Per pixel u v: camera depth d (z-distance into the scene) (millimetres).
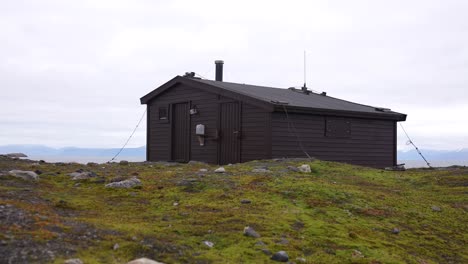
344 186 12617
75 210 8930
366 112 21891
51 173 13016
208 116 21516
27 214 7590
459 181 14617
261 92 22188
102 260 6160
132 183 11508
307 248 7836
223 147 20766
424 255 8664
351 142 21672
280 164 15773
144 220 8547
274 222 8789
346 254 7781
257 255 7188
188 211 9328
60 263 5805
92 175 12719
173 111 23594
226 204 9953
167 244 7082
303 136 19719
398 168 20766
